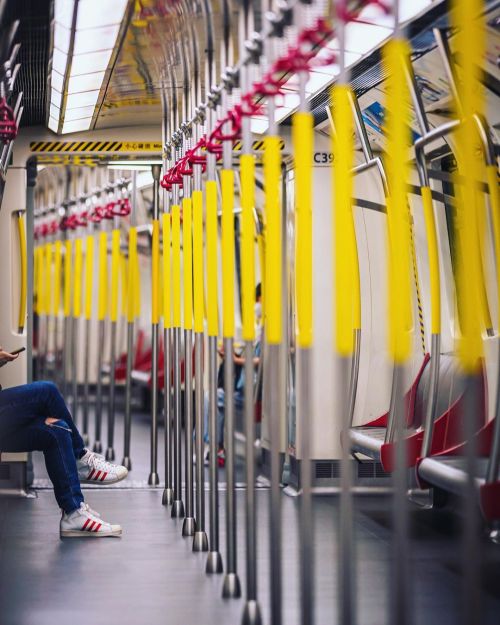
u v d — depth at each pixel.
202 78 7.74
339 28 4.40
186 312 8.08
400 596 4.23
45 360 19.78
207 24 6.17
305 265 4.75
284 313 10.33
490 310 7.90
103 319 13.86
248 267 5.62
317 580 6.40
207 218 6.82
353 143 9.36
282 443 10.38
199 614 5.63
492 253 7.80
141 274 20.84
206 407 13.38
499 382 5.77
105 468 8.66
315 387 9.77
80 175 16.06
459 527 8.16
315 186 9.72
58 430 7.89
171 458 9.51
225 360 6.14
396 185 4.27
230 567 6.07
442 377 8.64
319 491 9.84
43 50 6.89
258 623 5.37
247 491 5.45
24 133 10.06
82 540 7.78
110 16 6.01
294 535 7.91
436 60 6.73
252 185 5.63
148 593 6.11
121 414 20.11
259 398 11.70
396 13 4.29
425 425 7.35
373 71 7.31
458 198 8.49
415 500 9.49
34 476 11.29
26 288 9.97
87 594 6.10
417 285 9.46
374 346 9.86
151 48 6.86
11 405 7.78
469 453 3.85
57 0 5.63
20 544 7.62
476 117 6.32
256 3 5.53
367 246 9.84
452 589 6.13
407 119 8.06
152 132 10.21
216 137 6.44
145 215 18.22
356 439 8.91
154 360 10.65
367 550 7.30
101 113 9.32
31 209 10.30
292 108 8.85
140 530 8.19
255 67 6.10
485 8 5.48
